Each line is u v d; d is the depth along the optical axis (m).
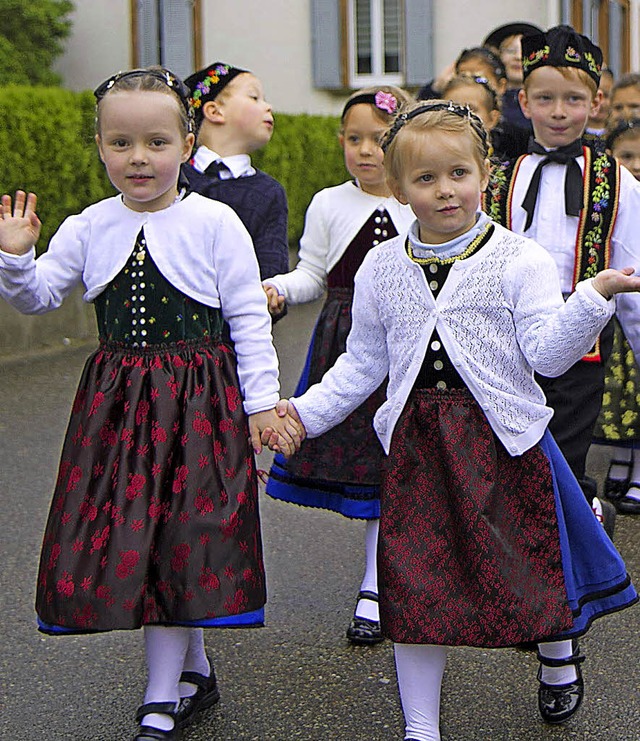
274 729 4.56
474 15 21.50
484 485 4.12
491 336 4.19
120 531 4.18
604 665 5.06
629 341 5.86
